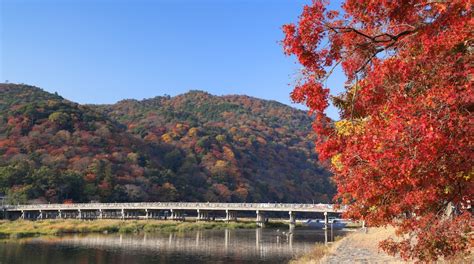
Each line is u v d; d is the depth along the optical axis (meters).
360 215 8.95
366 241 36.56
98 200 110.19
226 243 56.69
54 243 54.81
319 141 9.27
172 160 151.88
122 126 189.50
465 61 7.04
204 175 145.62
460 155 6.65
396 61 7.59
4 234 64.06
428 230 7.95
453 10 7.38
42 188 106.62
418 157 6.43
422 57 7.33
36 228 70.31
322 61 8.91
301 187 170.62
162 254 45.97
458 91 6.69
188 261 41.28
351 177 7.93
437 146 6.35
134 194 116.44
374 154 6.88
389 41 8.60
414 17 8.34
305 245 54.06
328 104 8.90
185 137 175.75
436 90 6.76
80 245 53.12
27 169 109.88
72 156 125.56
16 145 125.81
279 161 189.00
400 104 7.11
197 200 130.25
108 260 41.75
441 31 7.65
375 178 7.52
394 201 7.99
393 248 8.91
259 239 62.50
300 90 9.02
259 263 39.53
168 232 74.88
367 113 8.40
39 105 148.12
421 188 7.49
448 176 7.07
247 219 106.44
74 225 74.75
